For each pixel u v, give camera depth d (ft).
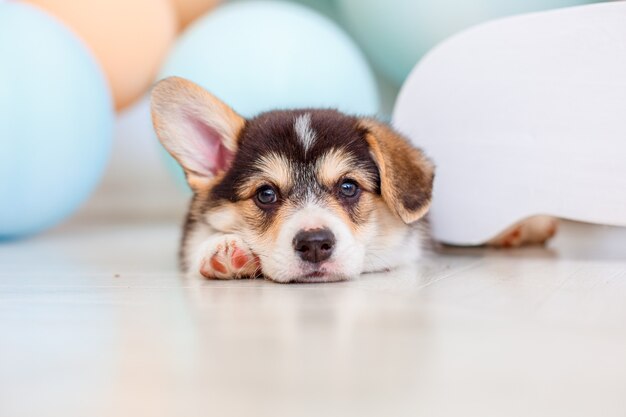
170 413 1.12
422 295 1.71
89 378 1.31
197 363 1.36
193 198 2.15
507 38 2.15
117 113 3.41
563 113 2.09
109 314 1.60
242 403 1.16
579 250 2.39
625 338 1.43
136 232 3.14
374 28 3.35
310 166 1.98
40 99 2.62
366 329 1.48
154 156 4.18
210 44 2.97
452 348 1.40
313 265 1.88
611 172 2.05
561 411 1.12
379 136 2.05
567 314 1.55
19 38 2.62
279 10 3.08
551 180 2.12
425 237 2.21
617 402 1.15
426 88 2.32
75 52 2.74
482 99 2.21
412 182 2.03
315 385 1.24
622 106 2.02
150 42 3.18
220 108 2.08
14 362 1.38
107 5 3.04
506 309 1.59
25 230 2.75
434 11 3.09
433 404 1.15
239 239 1.97
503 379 1.27
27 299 1.73
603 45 2.03
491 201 2.22
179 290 1.81
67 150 2.71
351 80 3.03
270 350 1.40
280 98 2.90
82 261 2.32
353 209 2.00
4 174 2.60
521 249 2.44
